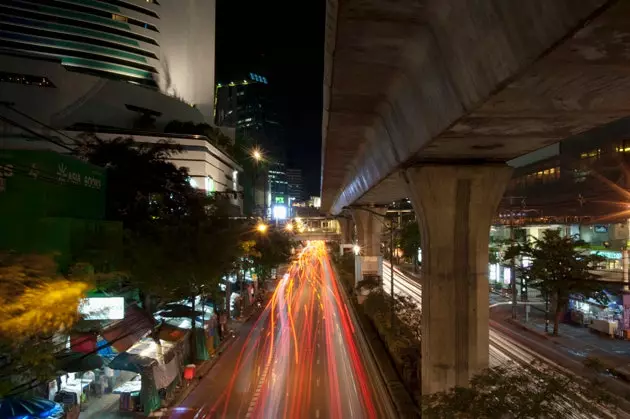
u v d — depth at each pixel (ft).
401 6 24.29
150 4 255.91
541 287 103.65
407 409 55.21
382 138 51.47
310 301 155.22
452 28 24.12
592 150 131.54
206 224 79.77
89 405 60.75
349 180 104.99
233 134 287.69
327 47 31.27
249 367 82.17
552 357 82.69
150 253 62.54
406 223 222.69
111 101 196.54
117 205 79.56
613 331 97.55
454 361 48.52
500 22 19.06
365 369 79.30
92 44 238.48
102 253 59.16
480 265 48.73
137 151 90.63
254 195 289.33
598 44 16.01
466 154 42.42
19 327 33.83
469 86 24.14
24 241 56.59
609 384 65.16
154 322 66.85
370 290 128.06
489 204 48.34
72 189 67.05
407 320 88.28
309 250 481.05
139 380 65.31
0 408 43.21
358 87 37.91
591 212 130.62
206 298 99.81
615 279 101.09
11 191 57.41
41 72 176.55
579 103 23.36
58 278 41.45
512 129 29.81
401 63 32.48
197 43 277.44
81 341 48.62
